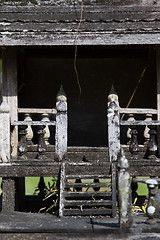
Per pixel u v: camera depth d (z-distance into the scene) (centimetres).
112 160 791
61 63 1220
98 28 842
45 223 674
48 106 1210
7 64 897
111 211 730
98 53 1141
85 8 865
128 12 861
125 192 629
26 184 1383
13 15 859
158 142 884
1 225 655
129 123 796
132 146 808
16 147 885
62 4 870
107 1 871
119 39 833
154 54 994
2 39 834
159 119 889
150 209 647
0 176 791
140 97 1162
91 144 1253
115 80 1211
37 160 796
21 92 1062
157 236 622
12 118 892
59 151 798
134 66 1198
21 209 978
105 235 628
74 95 1235
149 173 793
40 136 826
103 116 1253
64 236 634
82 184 755
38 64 1213
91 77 1230
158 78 892
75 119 1255
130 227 626
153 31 833
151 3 867
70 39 837
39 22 852
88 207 837
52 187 945
